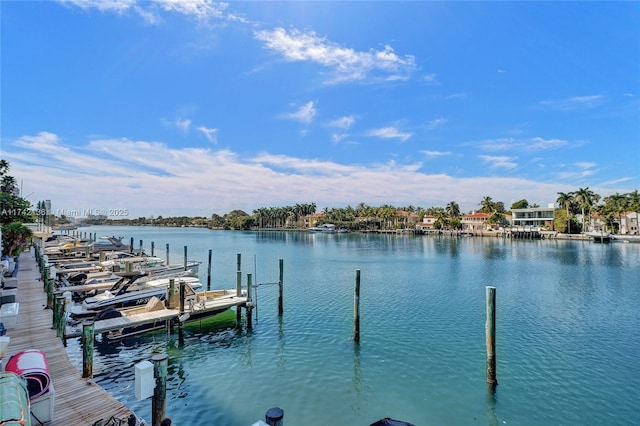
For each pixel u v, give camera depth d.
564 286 32.50
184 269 36.81
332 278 37.44
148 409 11.67
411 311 23.64
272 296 28.31
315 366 15.02
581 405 12.00
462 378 13.89
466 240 106.69
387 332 19.28
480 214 145.00
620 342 17.69
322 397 12.52
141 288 23.42
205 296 21.53
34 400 8.05
